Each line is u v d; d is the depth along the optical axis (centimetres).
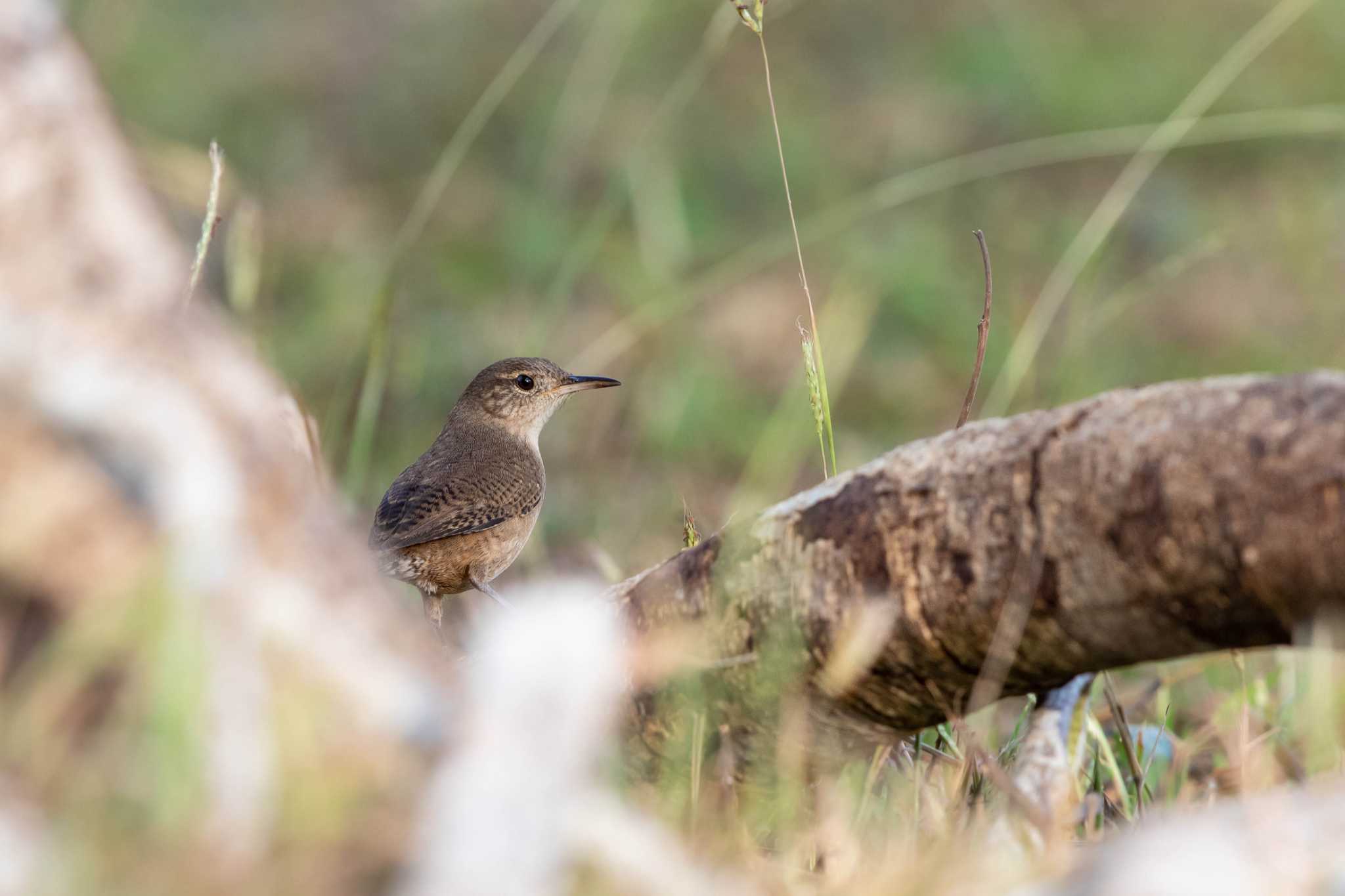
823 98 2511
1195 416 505
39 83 459
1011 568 541
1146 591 518
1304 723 737
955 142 2403
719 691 608
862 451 1736
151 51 2319
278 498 461
